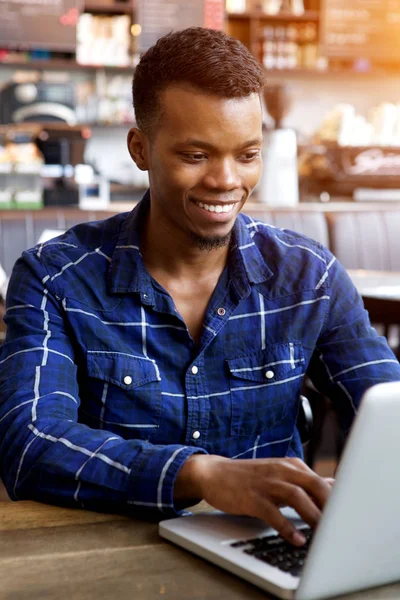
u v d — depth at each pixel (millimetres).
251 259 1358
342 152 5395
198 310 1328
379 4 5820
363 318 1429
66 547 888
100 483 1007
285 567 799
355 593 772
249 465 941
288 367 1346
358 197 5598
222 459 978
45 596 759
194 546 867
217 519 944
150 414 1278
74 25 5340
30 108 4980
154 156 1197
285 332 1356
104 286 1298
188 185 1160
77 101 5496
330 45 5812
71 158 4473
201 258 1302
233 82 1118
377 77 6160
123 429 1278
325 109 6172
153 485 980
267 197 4406
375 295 2676
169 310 1287
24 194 4199
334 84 6156
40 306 1269
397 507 750
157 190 1219
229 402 1312
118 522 976
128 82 5543
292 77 6055
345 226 4371
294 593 745
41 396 1162
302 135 5863
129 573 818
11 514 1002
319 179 5574
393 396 710
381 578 779
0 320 2557
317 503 875
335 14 5781
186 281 1323
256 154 1175
